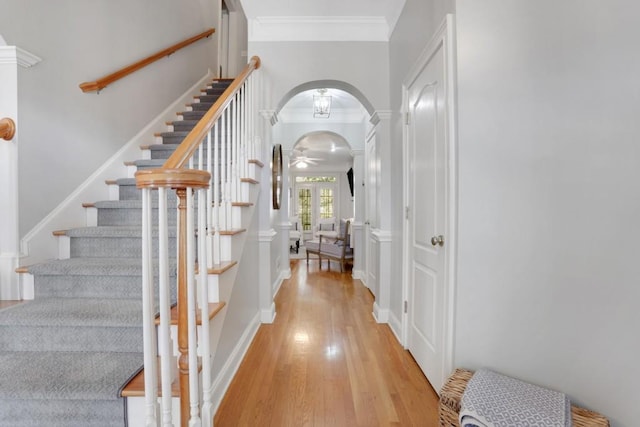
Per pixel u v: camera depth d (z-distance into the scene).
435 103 1.79
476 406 1.07
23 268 1.76
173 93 3.61
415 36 2.16
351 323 2.86
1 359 1.42
